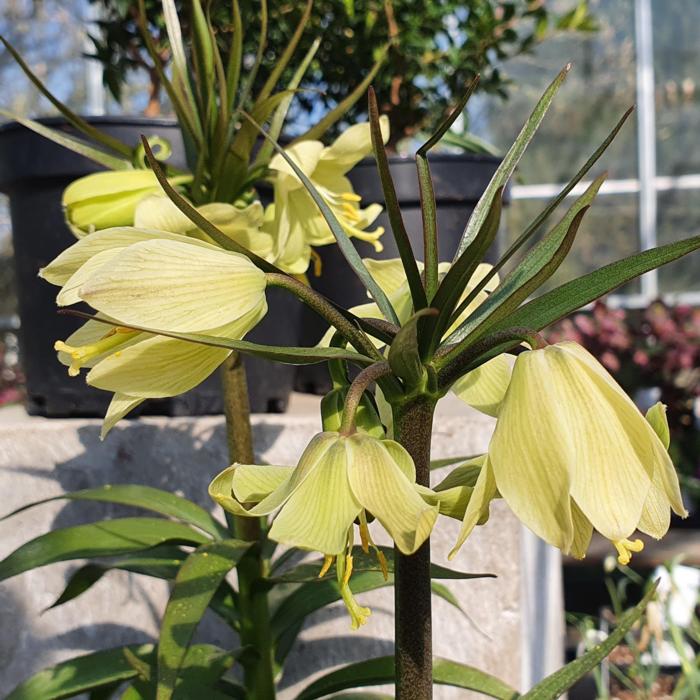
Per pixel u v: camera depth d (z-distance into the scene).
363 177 0.84
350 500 0.36
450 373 0.38
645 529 0.36
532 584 0.79
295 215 0.56
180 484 0.75
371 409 0.39
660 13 2.81
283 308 0.79
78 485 0.73
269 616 0.61
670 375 2.04
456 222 0.84
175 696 0.53
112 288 0.36
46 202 0.76
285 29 0.94
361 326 0.39
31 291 0.77
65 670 0.56
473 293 0.37
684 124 2.86
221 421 0.75
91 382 0.38
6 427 0.72
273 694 0.60
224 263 0.38
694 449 2.03
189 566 0.51
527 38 1.05
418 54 0.98
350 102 0.56
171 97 0.54
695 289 2.89
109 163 0.56
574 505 0.36
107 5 0.94
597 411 0.35
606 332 2.04
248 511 0.36
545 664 0.83
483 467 0.36
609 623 1.22
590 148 2.90
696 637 1.00
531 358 0.36
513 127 2.89
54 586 0.72
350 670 0.56
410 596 0.39
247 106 0.91
